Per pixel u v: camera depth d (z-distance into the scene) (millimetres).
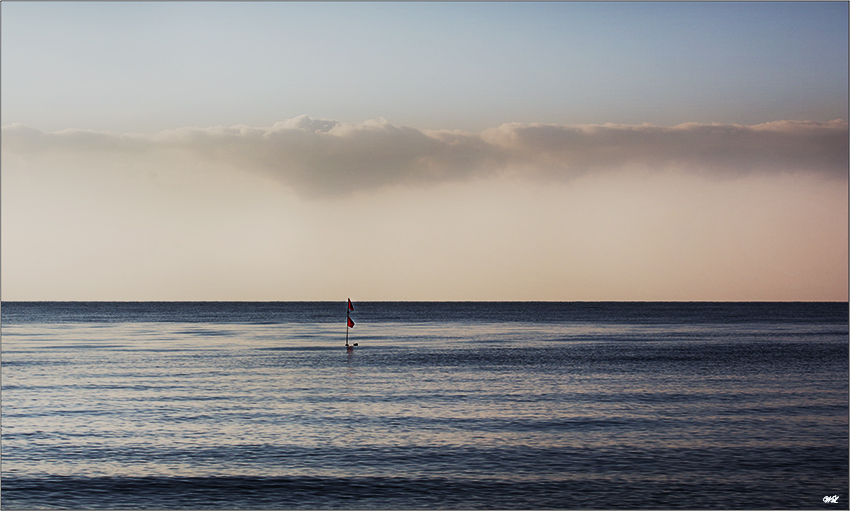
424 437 29516
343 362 60031
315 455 26797
